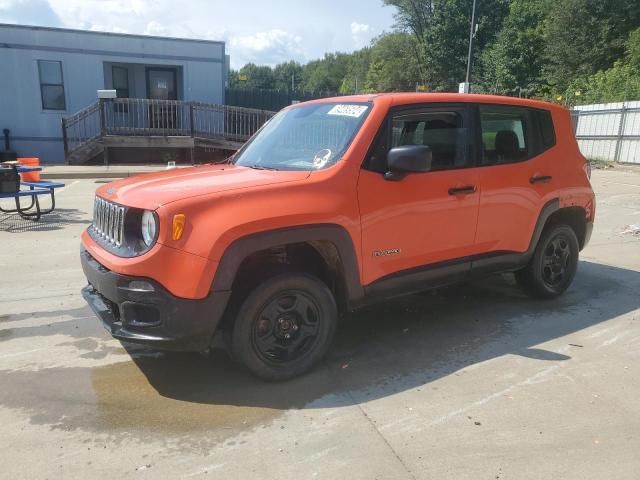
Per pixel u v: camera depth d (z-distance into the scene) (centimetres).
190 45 2022
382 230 380
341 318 481
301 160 396
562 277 525
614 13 3600
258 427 309
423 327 459
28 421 315
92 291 392
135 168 1733
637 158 1823
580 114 2064
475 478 264
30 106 1898
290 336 364
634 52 3209
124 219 337
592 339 431
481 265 446
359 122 388
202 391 350
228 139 1944
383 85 6900
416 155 363
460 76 5262
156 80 2058
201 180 369
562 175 496
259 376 354
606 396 341
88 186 1405
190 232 318
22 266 644
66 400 339
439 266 418
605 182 1428
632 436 298
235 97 2481
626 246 753
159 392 349
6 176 878
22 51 1853
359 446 290
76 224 894
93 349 415
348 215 361
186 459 280
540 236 495
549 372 374
